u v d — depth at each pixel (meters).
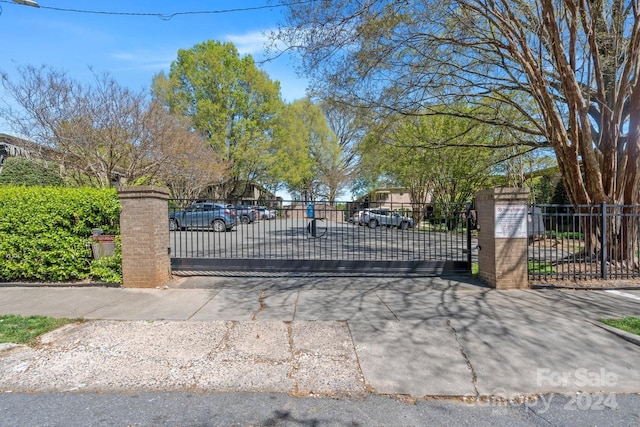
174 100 30.23
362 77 10.20
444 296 6.50
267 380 3.65
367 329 4.93
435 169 21.02
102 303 6.07
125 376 3.72
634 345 4.43
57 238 7.21
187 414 3.07
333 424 2.96
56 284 7.16
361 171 31.56
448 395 3.41
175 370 3.84
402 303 6.08
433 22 9.02
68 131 14.55
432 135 17.83
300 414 3.09
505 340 4.57
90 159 15.48
